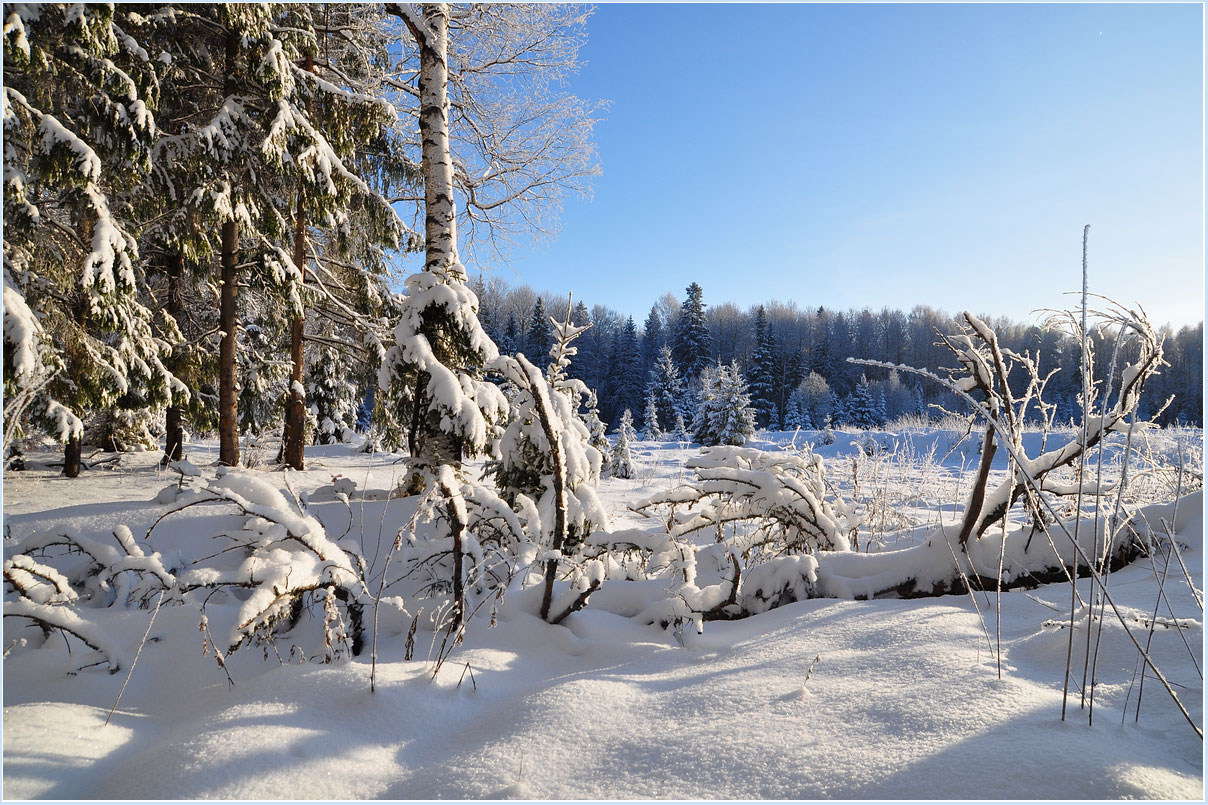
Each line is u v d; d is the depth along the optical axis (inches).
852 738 71.5
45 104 237.9
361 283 417.7
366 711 84.7
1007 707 75.2
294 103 339.9
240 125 333.7
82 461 367.2
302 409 393.1
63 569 151.9
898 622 110.3
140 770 70.0
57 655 103.2
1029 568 135.0
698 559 164.1
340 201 343.3
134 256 265.7
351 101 343.0
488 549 141.6
